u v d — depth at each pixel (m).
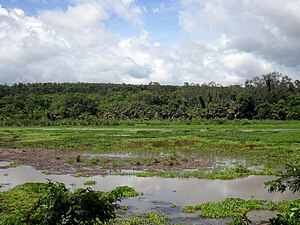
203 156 37.22
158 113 107.44
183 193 20.98
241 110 102.62
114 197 6.71
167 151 41.94
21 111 111.44
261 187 22.30
